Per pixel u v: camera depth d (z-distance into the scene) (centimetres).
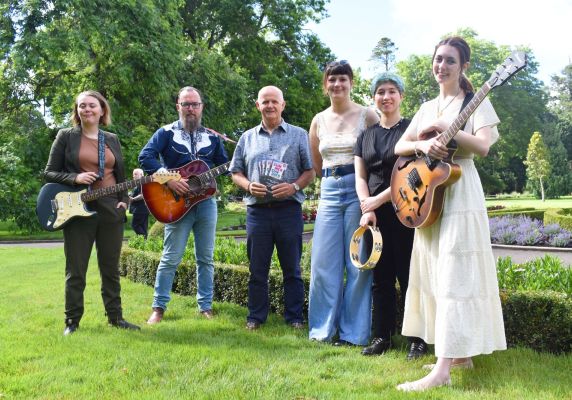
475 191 334
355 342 423
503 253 1270
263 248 479
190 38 2588
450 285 324
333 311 438
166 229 511
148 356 380
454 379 330
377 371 354
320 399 299
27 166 2008
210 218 519
